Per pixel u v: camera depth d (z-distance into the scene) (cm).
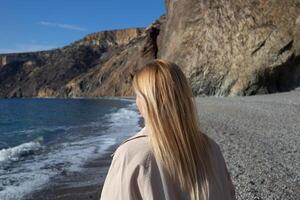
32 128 3147
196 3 5209
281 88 4166
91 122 3259
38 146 1823
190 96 175
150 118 167
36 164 1310
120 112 4400
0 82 16200
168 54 5662
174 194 160
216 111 2648
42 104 8412
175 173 161
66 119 3966
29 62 16700
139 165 158
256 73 4106
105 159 1355
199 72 4731
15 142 2294
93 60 15700
